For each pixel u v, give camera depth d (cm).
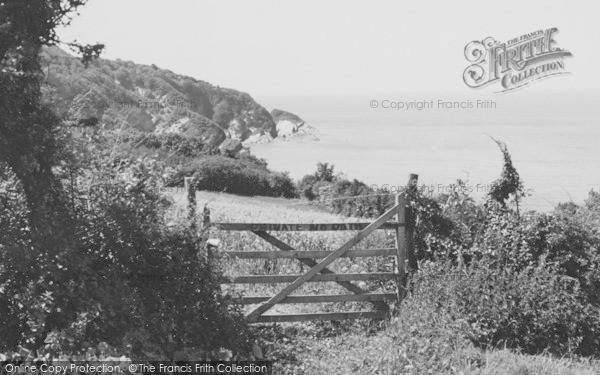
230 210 2492
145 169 1009
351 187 4459
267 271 1394
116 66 16750
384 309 1224
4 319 880
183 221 1038
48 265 898
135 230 979
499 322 1155
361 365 1024
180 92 17950
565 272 1252
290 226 1175
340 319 1192
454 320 1145
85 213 972
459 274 1185
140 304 958
